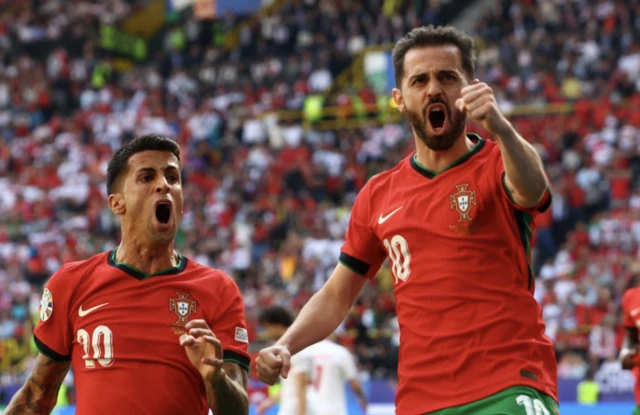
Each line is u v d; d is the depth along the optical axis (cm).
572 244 3731
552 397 769
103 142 5403
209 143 5312
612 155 4259
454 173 792
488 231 773
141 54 6806
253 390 2533
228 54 6306
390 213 812
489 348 761
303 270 3756
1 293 3928
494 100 717
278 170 4775
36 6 6656
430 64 783
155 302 836
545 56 5134
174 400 821
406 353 795
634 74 4891
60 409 2709
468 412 758
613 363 2930
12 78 5969
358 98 5191
